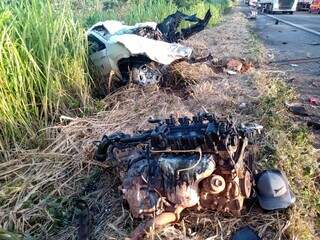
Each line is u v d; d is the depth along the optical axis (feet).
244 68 27.78
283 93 21.56
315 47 39.88
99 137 15.58
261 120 17.17
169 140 9.80
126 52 20.77
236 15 92.68
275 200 10.55
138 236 10.00
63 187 12.72
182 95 21.52
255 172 12.19
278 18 85.30
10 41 15.56
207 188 9.77
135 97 20.42
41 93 16.87
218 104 19.65
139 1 51.01
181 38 28.78
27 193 12.42
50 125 16.79
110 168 12.85
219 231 10.48
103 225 11.00
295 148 14.88
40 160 14.30
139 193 10.13
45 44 17.56
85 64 20.36
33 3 18.08
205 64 27.25
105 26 23.90
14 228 11.00
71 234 10.75
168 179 9.83
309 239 10.21
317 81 25.62
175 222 10.35
